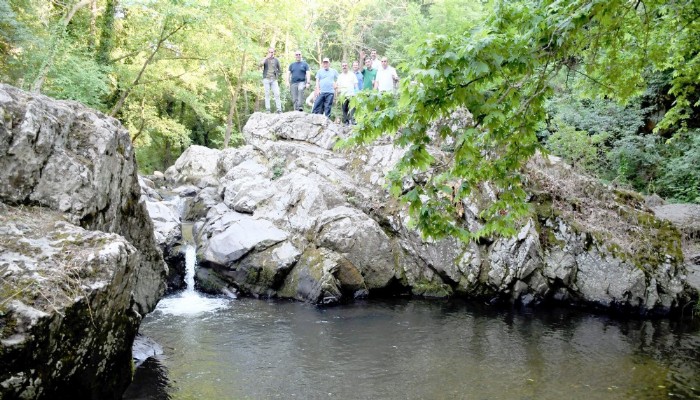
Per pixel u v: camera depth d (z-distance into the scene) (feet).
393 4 87.40
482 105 11.67
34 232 11.57
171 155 95.81
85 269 11.10
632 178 48.08
